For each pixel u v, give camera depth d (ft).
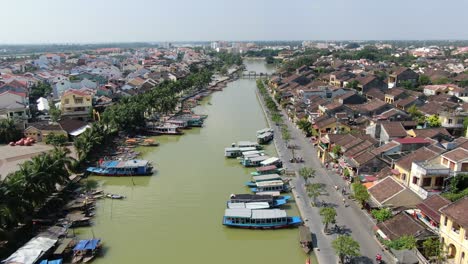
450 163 214.07
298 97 539.70
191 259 184.65
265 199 232.12
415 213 194.49
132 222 220.64
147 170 297.94
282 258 184.34
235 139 397.80
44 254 176.76
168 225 216.95
